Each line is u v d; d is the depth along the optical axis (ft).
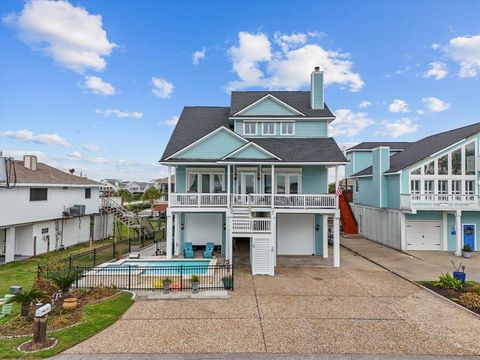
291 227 65.92
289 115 70.33
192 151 63.31
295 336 28.25
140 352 25.21
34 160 81.71
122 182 409.49
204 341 27.17
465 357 24.70
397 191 74.74
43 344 26.00
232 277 42.57
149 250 71.61
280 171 65.36
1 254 68.95
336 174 58.54
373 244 82.23
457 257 65.36
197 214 67.31
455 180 72.18
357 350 25.75
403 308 35.53
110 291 39.55
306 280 47.14
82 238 88.94
